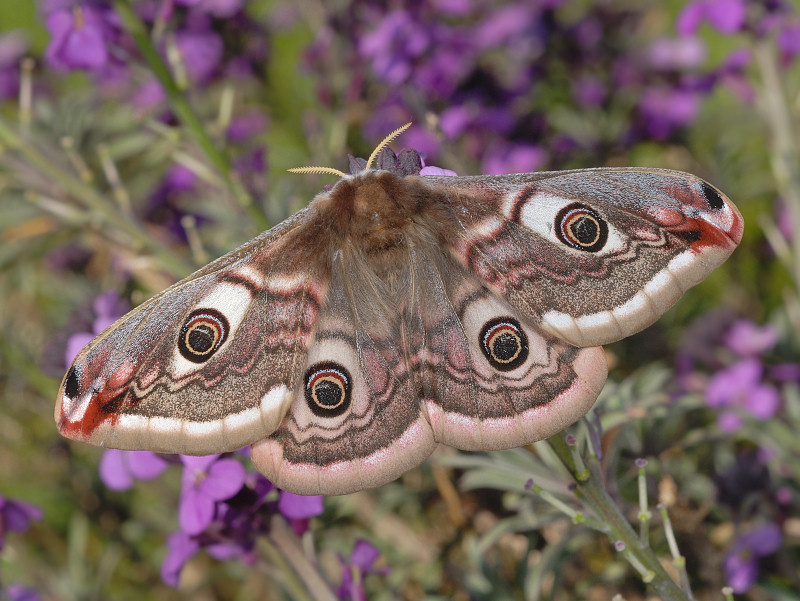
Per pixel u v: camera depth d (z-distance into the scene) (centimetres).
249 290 28
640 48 52
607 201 28
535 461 31
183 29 46
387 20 44
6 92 54
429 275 29
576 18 53
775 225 47
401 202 29
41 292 53
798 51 42
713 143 50
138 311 28
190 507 30
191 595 44
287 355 28
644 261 28
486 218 29
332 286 29
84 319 35
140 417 28
